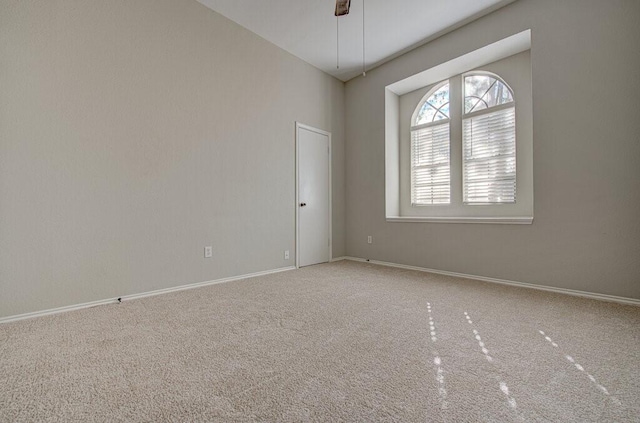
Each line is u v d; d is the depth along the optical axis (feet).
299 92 13.24
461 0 9.62
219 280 10.23
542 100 9.09
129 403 3.74
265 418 3.45
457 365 4.64
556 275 8.94
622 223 7.83
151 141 8.68
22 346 5.32
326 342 5.49
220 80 10.34
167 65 9.02
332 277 11.08
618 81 7.84
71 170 7.32
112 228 7.96
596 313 6.99
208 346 5.32
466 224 11.10
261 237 11.60
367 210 14.65
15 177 6.60
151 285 8.65
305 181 13.50
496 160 11.43
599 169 8.14
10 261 6.55
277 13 10.30
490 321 6.51
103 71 7.82
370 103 14.47
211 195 10.06
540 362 4.72
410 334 5.83
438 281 10.42
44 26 6.97
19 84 6.64
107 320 6.61
